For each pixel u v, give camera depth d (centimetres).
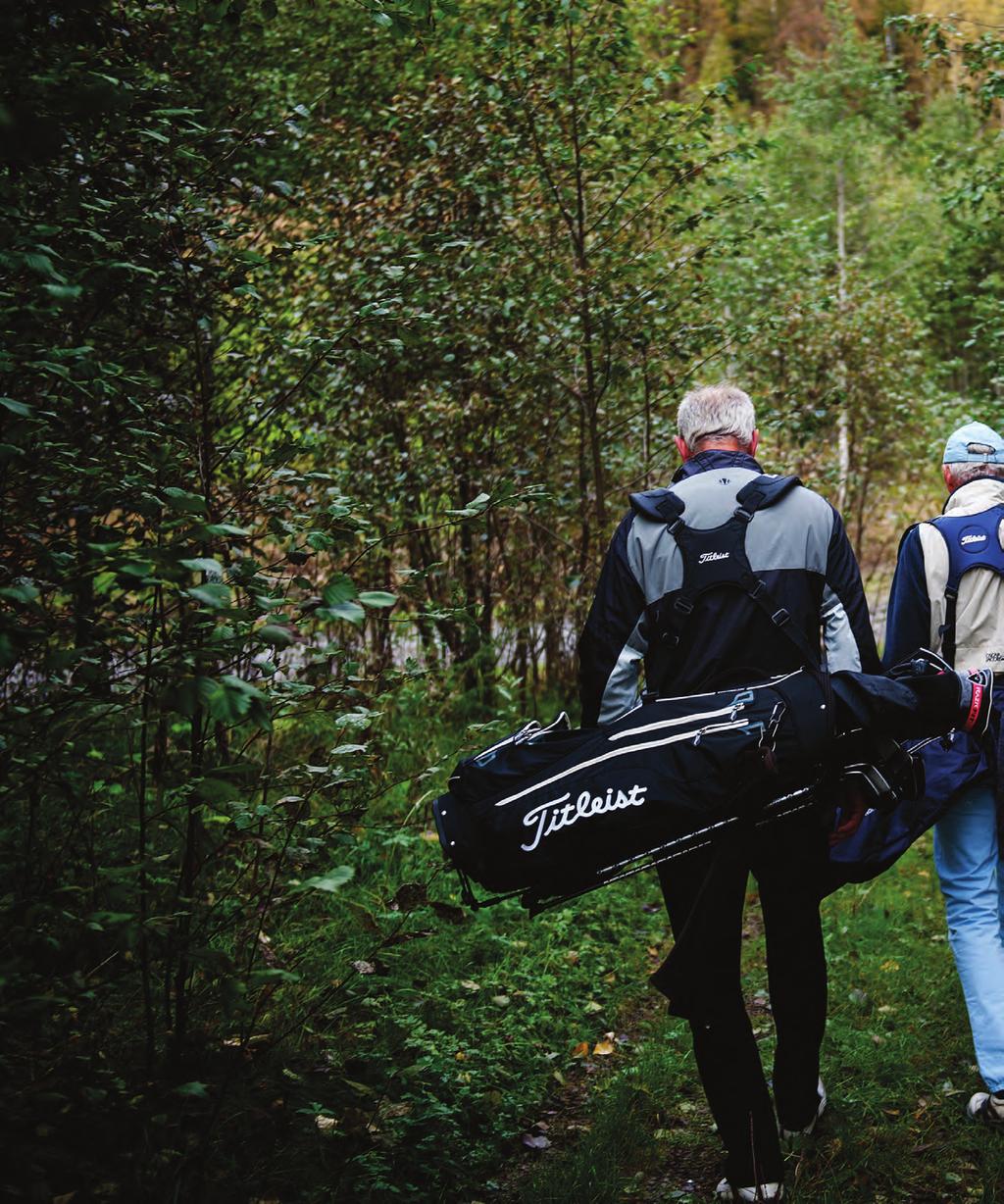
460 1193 264
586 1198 264
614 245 611
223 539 262
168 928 216
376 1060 302
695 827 226
